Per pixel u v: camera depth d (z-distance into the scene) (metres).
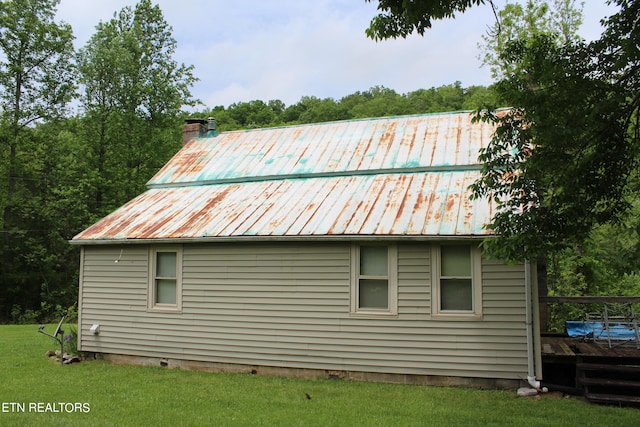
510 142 8.22
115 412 9.26
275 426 8.35
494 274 10.84
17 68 34.56
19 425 8.18
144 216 15.05
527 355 10.45
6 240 37.31
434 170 13.80
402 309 11.41
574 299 11.66
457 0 8.01
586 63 7.92
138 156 36.00
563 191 7.98
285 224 12.59
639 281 22.36
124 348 14.20
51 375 12.56
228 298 12.99
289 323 12.30
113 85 35.69
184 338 13.41
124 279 14.38
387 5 8.37
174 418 8.85
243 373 12.65
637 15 7.62
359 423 8.45
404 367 11.29
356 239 11.49
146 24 37.38
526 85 8.21
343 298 11.88
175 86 37.66
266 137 18.23
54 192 37.03
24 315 36.41
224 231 12.91
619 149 8.12
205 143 18.97
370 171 14.39
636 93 7.93
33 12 35.62
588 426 8.18
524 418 8.63
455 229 10.99
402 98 58.25
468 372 10.84
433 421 8.51
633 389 10.10
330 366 11.87
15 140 35.12
